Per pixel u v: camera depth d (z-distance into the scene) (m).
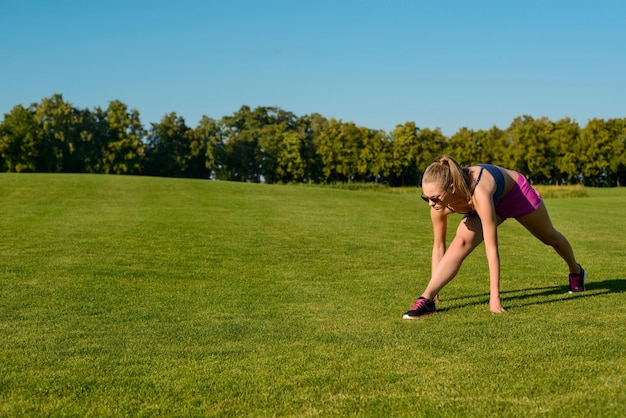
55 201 18.22
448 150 76.81
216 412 2.69
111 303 5.47
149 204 17.92
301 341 3.96
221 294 6.00
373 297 5.83
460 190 4.73
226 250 9.68
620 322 4.44
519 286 6.51
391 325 4.47
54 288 6.25
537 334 4.04
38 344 3.91
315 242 10.91
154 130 78.06
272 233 12.17
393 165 74.56
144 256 8.84
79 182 23.56
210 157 77.19
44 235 11.05
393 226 14.08
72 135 70.50
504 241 11.55
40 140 65.94
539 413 2.57
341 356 3.57
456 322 4.52
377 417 2.59
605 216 18.19
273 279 7.04
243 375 3.21
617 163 69.69
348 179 78.38
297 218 15.30
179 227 12.78
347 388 2.99
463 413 2.60
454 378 3.10
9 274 7.09
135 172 70.75
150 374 3.25
